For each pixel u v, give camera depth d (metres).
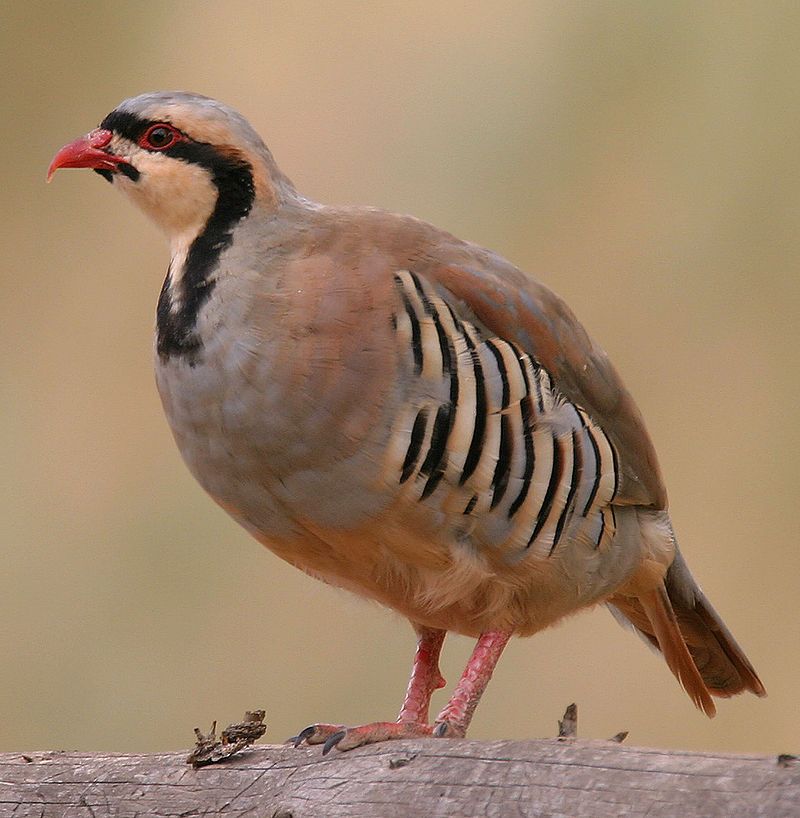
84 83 14.03
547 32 13.37
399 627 12.34
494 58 13.44
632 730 12.34
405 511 7.14
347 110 13.66
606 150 13.19
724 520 12.99
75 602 12.70
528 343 7.48
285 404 7.03
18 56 13.97
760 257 13.05
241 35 13.99
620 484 7.80
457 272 7.38
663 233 13.12
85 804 6.46
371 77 13.68
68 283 13.75
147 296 13.58
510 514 7.27
